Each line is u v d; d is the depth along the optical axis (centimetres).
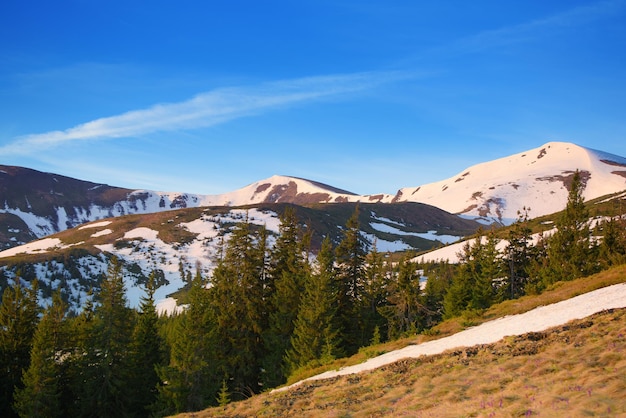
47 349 4322
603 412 1004
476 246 7050
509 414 1158
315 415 1717
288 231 5503
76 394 4669
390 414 1479
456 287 5769
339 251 5194
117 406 4559
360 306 5231
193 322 4103
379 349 3136
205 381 4109
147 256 19950
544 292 3556
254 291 4881
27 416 4097
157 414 4041
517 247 6475
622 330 1644
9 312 4966
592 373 1305
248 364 4688
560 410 1085
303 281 4906
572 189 5084
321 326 4178
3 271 14762
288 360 4244
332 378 2469
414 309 4981
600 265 4525
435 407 1419
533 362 1595
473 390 1491
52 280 15312
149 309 5309
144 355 5006
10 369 4825
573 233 4934
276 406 2045
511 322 2584
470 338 2483
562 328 1972
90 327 5097
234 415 2067
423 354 2391
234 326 4731
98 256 18575
